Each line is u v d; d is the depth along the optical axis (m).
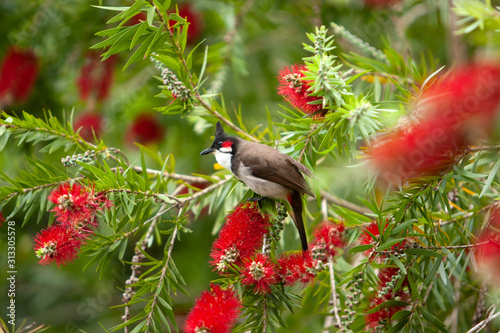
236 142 7.98
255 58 13.95
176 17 6.75
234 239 6.39
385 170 5.77
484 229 6.62
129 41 6.62
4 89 12.07
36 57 12.43
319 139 7.53
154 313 6.32
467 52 10.26
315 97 6.91
